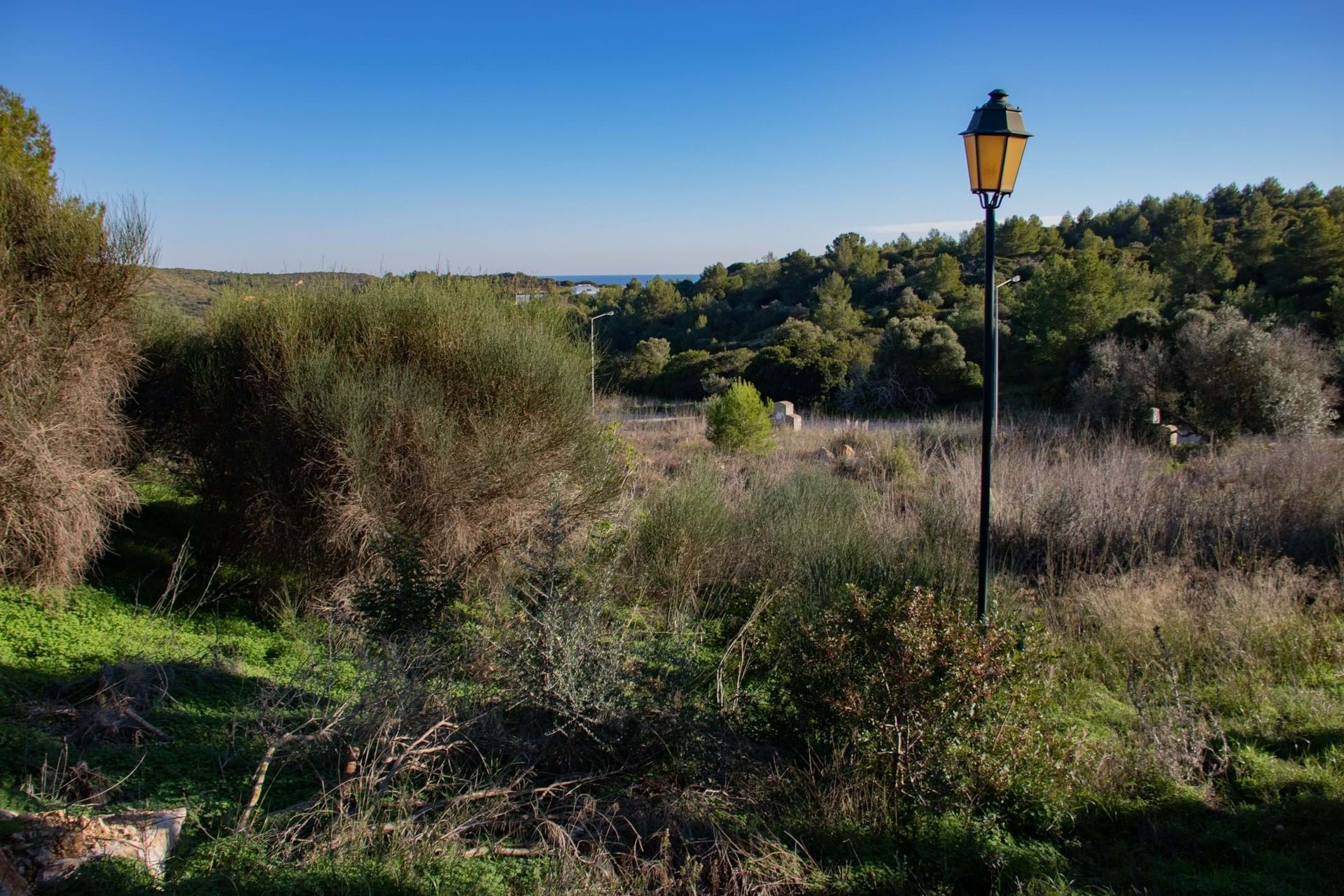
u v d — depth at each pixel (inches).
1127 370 748.6
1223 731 171.2
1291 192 2386.8
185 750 140.3
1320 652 213.3
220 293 257.0
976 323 1391.5
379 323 246.5
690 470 402.3
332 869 109.0
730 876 119.8
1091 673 213.2
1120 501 339.3
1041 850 131.0
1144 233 2336.4
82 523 195.0
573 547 212.7
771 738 162.9
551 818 128.6
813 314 1793.8
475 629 183.8
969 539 302.2
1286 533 312.3
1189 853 134.8
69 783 121.3
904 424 940.6
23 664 164.1
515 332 259.3
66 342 195.6
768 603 217.3
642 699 152.7
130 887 97.1
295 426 221.6
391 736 140.5
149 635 191.2
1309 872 124.9
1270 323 736.3
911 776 141.6
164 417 250.8
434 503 220.8
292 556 228.2
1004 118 176.2
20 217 195.6
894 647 149.4
